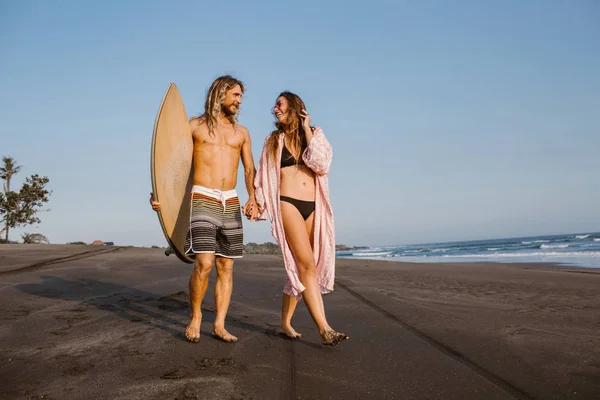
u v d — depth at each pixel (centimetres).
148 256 1059
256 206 382
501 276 905
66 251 1159
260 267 960
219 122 372
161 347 327
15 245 1342
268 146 377
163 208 347
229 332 382
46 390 242
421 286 714
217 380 259
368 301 546
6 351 312
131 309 468
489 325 414
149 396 234
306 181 370
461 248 5812
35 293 550
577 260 1866
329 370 282
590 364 296
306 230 361
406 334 379
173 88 362
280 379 264
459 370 284
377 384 258
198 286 348
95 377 262
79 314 437
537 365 294
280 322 427
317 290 344
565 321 436
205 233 352
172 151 355
